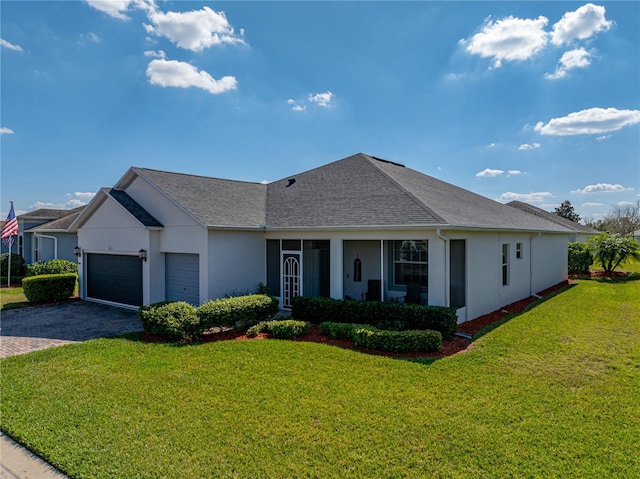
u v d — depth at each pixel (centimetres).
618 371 736
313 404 592
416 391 640
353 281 1456
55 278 1644
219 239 1281
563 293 1759
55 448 479
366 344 889
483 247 1262
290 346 904
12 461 462
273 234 1389
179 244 1334
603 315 1259
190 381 691
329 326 998
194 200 1392
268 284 1463
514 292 1532
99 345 936
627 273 2542
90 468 437
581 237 3566
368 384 670
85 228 1670
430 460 446
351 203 1338
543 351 859
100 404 602
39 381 702
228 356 832
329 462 444
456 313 1024
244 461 447
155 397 625
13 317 1336
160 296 1408
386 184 1388
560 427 519
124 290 1511
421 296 1306
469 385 665
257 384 674
